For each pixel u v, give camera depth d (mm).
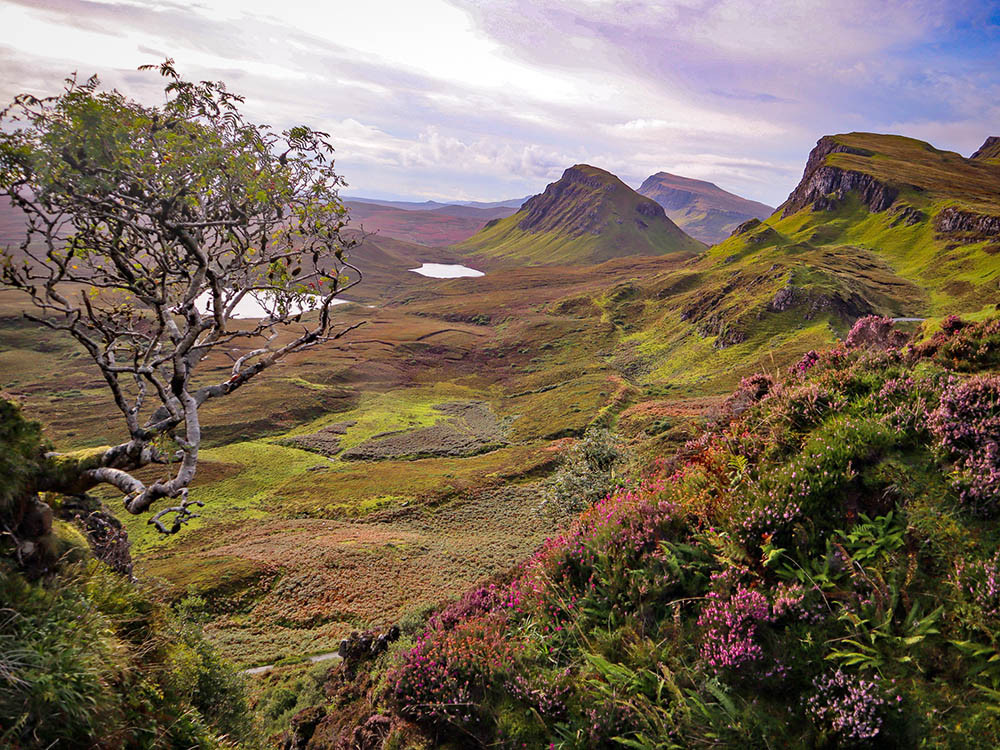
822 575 5160
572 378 192000
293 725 15242
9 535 5586
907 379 7289
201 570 54969
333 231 7555
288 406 158000
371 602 46188
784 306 191375
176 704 6234
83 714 4418
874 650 4453
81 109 5434
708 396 144625
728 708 4441
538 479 93750
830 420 6992
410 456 123625
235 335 7367
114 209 5992
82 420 144750
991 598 4309
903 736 3900
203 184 6129
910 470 5797
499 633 6582
